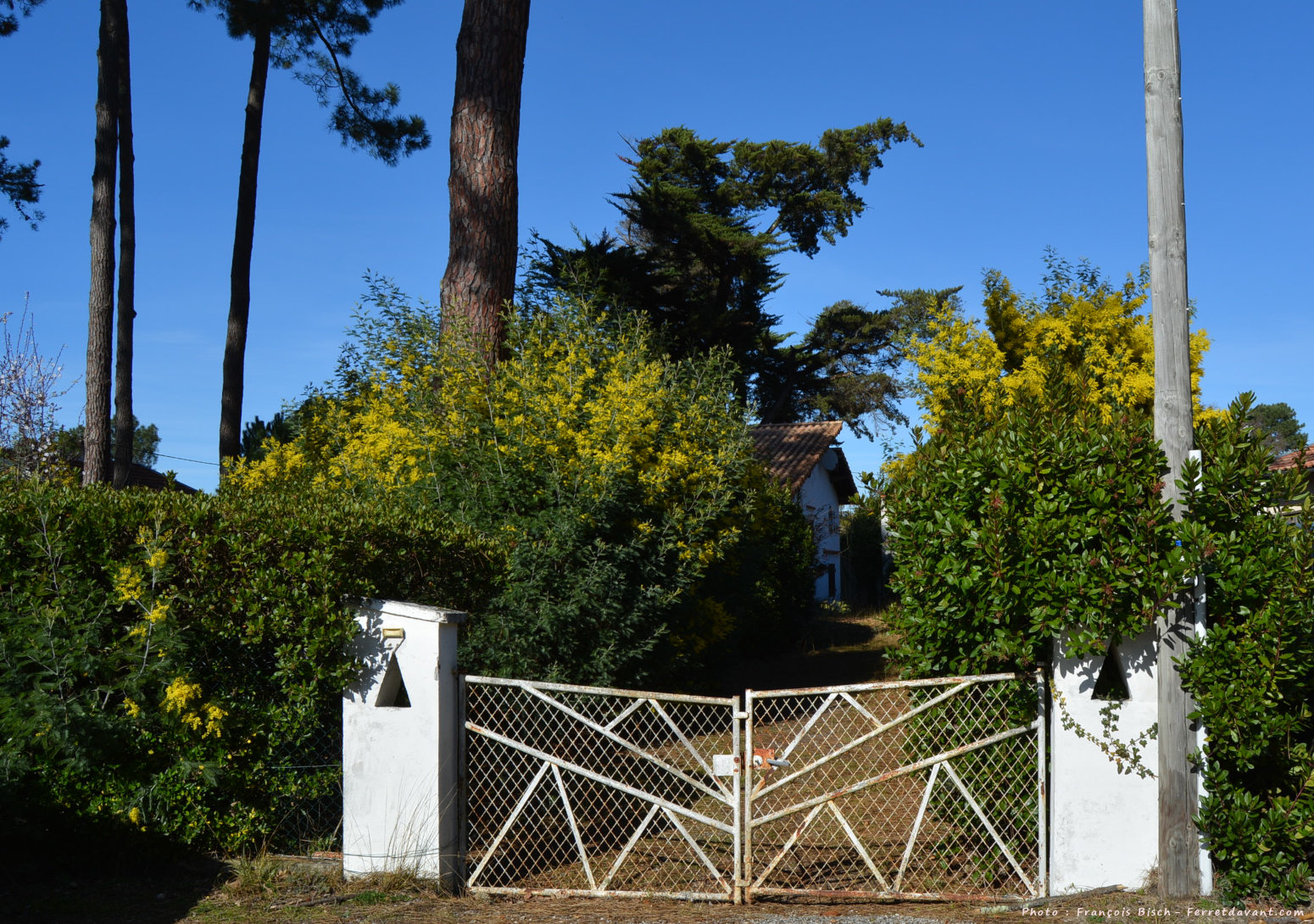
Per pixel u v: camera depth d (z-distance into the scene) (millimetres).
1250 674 4852
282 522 5602
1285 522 5070
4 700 5344
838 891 5332
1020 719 5328
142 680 5473
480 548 7340
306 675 5523
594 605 8203
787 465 23672
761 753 5535
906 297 46375
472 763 5750
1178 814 4996
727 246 29297
